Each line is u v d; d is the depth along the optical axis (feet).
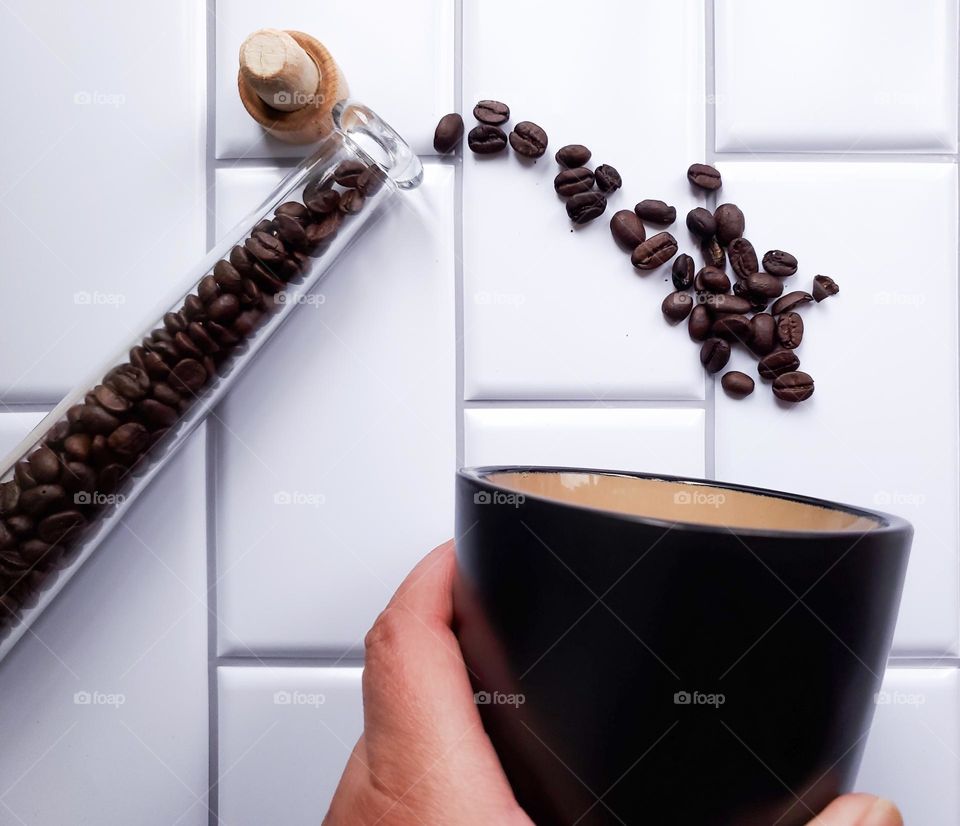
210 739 1.35
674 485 1.22
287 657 1.36
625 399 1.36
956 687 1.35
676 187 1.37
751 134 1.37
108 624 1.35
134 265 1.37
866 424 1.36
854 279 1.37
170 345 1.28
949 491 1.36
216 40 1.37
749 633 0.98
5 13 1.38
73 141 1.38
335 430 1.36
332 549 1.36
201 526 1.36
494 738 1.08
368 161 1.32
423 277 1.36
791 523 1.18
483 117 1.35
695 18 1.37
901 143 1.37
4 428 1.37
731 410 1.36
